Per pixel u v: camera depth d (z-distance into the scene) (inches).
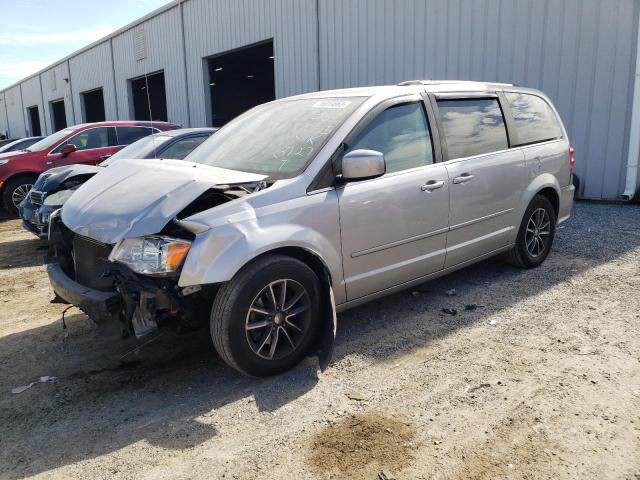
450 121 177.2
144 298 121.7
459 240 177.8
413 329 162.4
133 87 975.0
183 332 134.2
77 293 132.6
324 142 145.7
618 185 355.9
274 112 175.9
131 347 158.9
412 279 166.7
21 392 135.8
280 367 136.1
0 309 200.5
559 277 204.5
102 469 105.3
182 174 138.1
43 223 250.2
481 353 145.6
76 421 122.2
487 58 403.5
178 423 119.4
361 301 155.2
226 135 179.2
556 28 364.8
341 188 144.3
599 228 280.4
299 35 566.3
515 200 197.3
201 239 122.3
